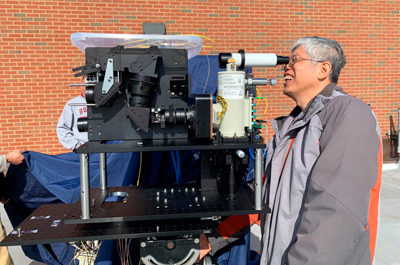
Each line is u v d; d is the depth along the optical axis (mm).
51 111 4344
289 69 1489
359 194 1043
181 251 1369
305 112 1376
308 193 1146
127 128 1318
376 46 5164
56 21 4230
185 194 1499
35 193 2357
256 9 4680
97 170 2256
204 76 2428
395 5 5133
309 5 4840
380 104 5305
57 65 4293
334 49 1409
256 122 1691
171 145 1204
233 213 1268
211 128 1262
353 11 5000
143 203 1384
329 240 1014
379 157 1164
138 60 1227
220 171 1424
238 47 4684
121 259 1737
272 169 1483
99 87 1218
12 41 4188
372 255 1206
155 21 4434
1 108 4238
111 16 4324
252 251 2477
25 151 2322
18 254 2828
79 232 1272
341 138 1112
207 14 4555
